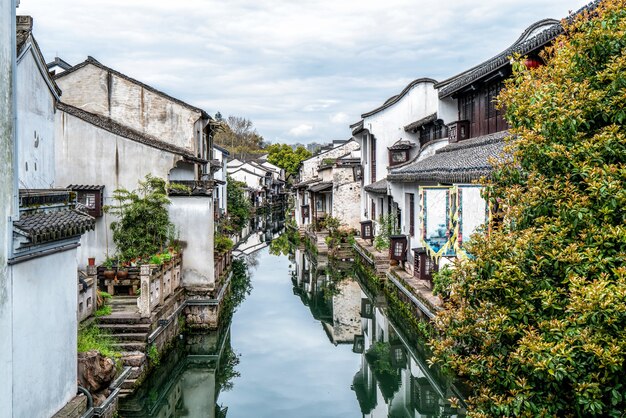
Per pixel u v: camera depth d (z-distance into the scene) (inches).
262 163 3184.1
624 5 232.7
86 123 673.0
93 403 328.8
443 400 481.1
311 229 1585.9
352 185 1346.0
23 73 327.0
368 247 1074.7
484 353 232.4
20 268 249.4
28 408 255.6
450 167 541.6
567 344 185.6
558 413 204.2
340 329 749.3
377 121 1155.9
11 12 249.4
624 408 182.4
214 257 731.4
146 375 458.3
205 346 641.6
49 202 302.2
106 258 658.8
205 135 960.9
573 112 219.5
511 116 264.7
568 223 215.9
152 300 499.5
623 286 177.5
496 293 229.0
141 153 677.9
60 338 293.9
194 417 473.7
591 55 237.0
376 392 518.0
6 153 239.8
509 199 249.6
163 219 649.6
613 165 206.2
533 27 618.5
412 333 624.7
